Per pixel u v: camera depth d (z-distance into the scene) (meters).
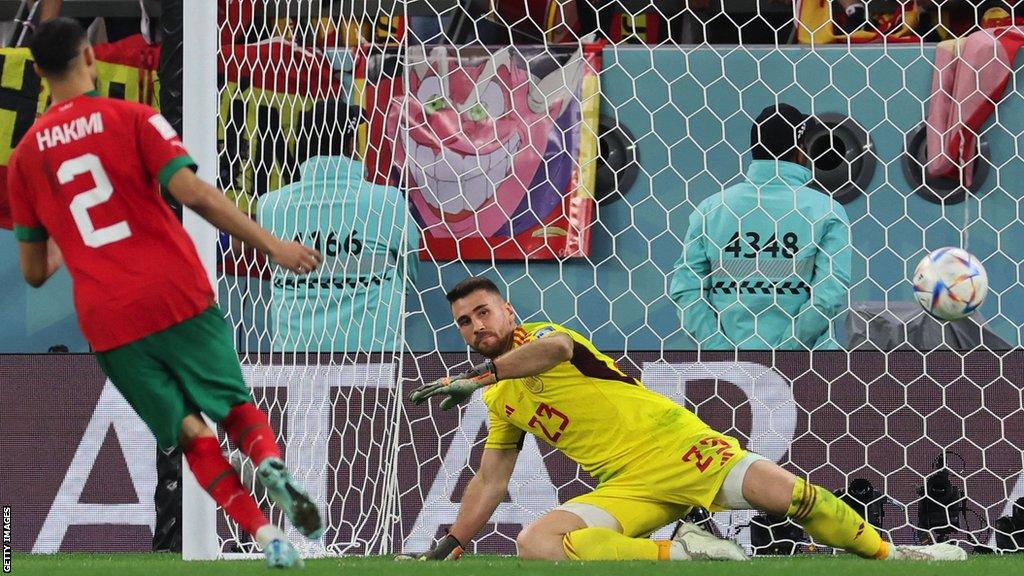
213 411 12.79
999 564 15.62
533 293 23.83
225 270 23.14
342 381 21.95
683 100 23.88
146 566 15.40
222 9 25.09
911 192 23.50
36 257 13.62
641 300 23.62
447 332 23.64
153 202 12.81
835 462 21.22
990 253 23.27
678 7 28.50
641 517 17.72
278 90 23.86
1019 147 23.22
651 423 17.83
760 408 21.41
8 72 24.03
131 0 27.77
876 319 22.78
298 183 23.19
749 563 15.52
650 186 23.75
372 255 22.86
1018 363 21.06
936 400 21.14
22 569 14.92
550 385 17.95
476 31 24.48
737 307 22.55
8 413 22.98
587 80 23.94
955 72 23.41
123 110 12.80
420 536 21.64
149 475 22.56
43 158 12.86
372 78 24.31
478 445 21.77
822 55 23.75
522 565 14.96
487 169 23.95
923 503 20.91
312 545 21.34
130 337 12.61
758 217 22.55
